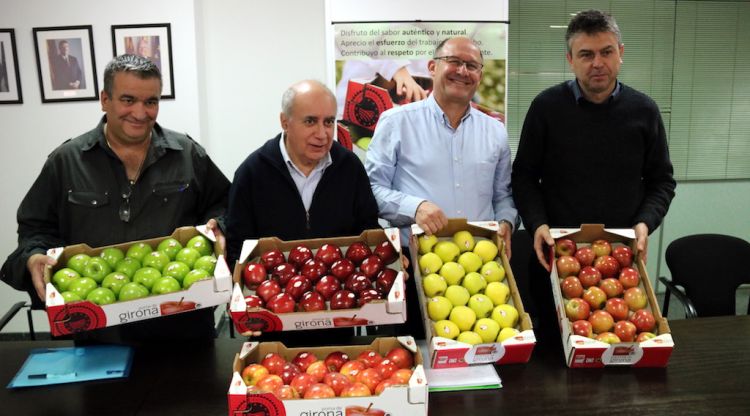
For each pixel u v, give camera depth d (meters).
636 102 1.91
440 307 1.37
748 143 4.10
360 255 1.43
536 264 2.02
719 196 4.16
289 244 1.47
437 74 1.83
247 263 1.41
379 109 3.30
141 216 1.66
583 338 1.34
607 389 1.29
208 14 3.46
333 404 1.05
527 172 2.01
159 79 1.55
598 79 1.79
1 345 1.55
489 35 3.27
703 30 3.89
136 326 1.71
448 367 1.35
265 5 3.47
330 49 3.26
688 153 4.07
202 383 1.34
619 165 1.90
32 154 3.33
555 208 1.97
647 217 1.83
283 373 1.16
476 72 1.78
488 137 1.92
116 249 1.41
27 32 3.20
